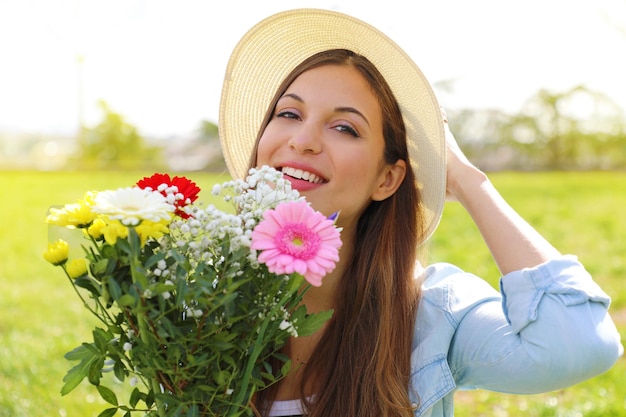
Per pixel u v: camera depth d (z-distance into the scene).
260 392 1.89
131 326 1.43
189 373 1.43
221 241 1.42
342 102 1.89
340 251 1.99
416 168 2.07
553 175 22.00
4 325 6.28
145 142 24.78
